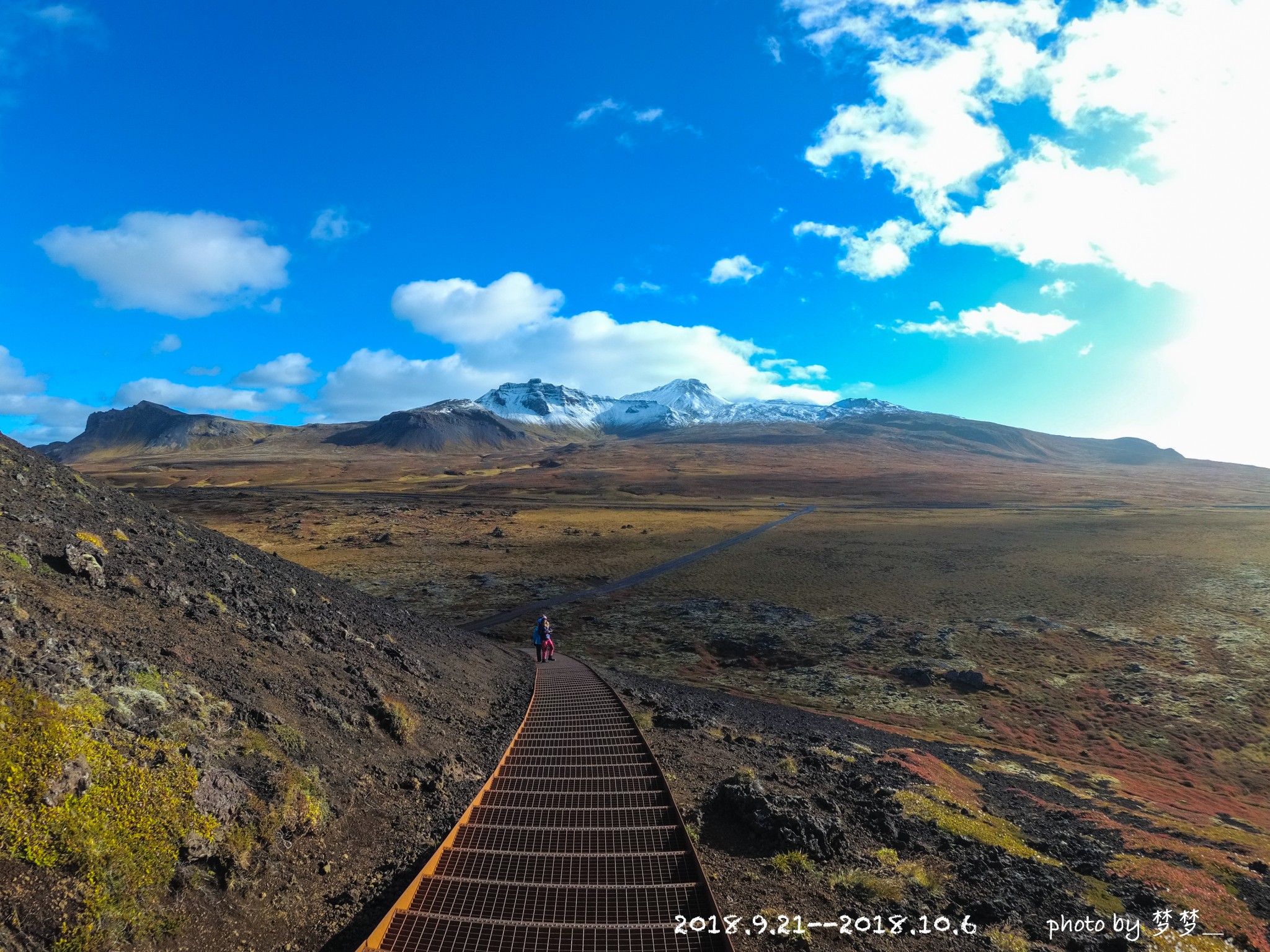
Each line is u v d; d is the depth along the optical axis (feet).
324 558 246.47
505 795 32.24
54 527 38.63
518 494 512.63
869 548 261.03
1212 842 53.83
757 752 54.29
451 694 55.36
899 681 128.06
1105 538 266.57
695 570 232.32
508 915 20.47
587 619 173.27
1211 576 195.42
